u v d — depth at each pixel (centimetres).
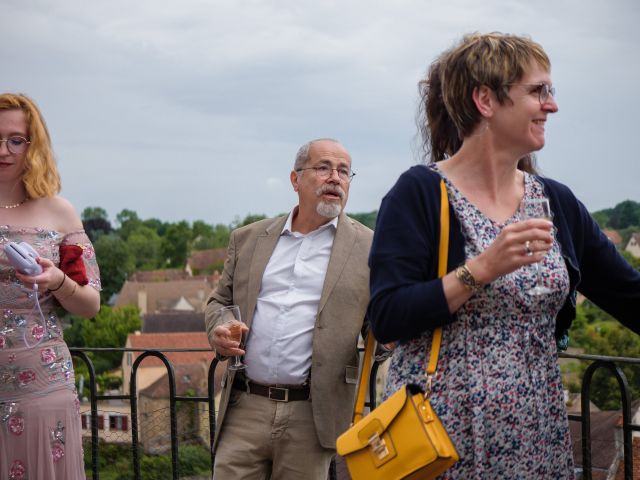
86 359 412
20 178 321
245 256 350
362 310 330
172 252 13962
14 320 311
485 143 217
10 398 310
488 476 208
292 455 329
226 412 340
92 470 418
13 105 316
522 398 210
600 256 233
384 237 217
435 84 234
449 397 211
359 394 257
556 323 227
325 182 337
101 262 12081
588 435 318
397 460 205
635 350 3550
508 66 210
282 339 330
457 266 213
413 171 222
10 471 312
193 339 7056
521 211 209
